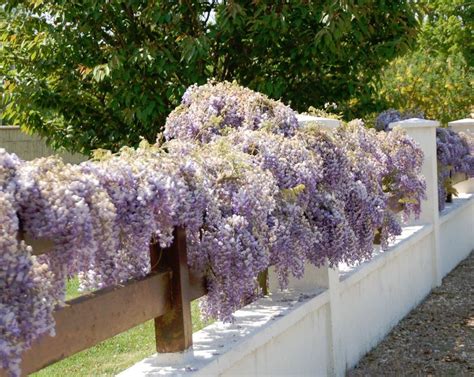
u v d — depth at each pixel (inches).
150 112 273.7
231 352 120.7
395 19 301.0
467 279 308.5
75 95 315.3
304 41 282.0
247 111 176.1
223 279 124.4
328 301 170.9
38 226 81.1
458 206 341.7
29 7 301.0
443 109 477.4
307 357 159.2
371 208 184.2
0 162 79.3
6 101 315.3
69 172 88.0
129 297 104.5
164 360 115.4
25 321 74.5
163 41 288.8
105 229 88.8
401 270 242.8
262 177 137.3
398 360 197.3
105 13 291.3
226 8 265.1
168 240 108.3
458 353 203.2
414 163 239.9
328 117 211.2
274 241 137.0
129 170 100.0
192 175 116.0
